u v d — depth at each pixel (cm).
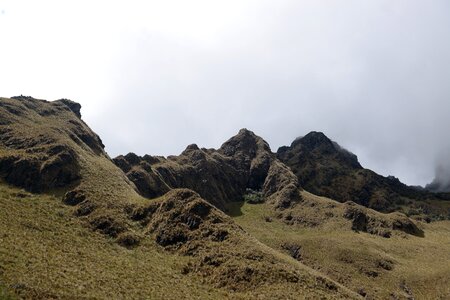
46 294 3588
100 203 7275
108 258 5378
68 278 4128
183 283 5134
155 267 5550
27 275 3869
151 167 12525
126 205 7594
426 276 8688
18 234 5109
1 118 9600
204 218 7069
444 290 8006
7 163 7738
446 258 10056
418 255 10375
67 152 8444
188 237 6656
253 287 5231
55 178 7738
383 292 8194
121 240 6341
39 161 7956
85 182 7919
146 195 10988
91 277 4375
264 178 17100
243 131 19550
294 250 10375
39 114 11050
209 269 5759
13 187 7281
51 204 6938
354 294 5762
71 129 10731
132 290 4334
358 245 10356
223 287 5297
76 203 7219
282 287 5209
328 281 5769
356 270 9162
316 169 19662
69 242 5562
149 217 7375
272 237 11400
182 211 7175
